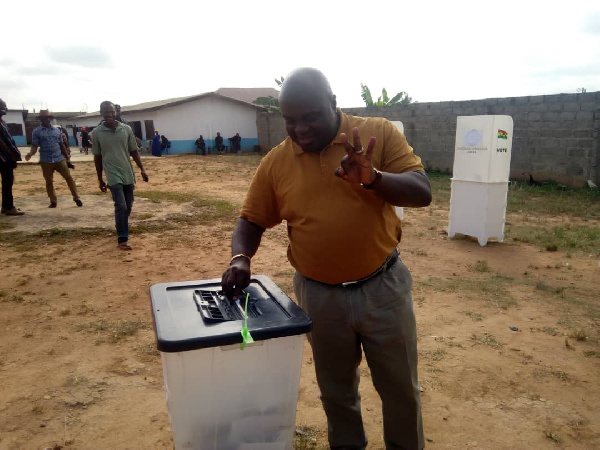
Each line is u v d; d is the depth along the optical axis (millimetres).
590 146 12266
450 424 2787
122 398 3037
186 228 7844
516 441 2635
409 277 2014
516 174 14172
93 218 8406
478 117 6570
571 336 3855
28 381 3219
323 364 2053
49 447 2574
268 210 2064
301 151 1825
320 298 1934
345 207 1778
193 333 1559
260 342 1637
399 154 1811
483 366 3424
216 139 28906
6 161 8344
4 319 4215
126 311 4414
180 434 1646
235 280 1875
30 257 6113
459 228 7066
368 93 23609
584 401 2990
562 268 5695
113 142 6176
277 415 1750
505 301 4629
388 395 2039
